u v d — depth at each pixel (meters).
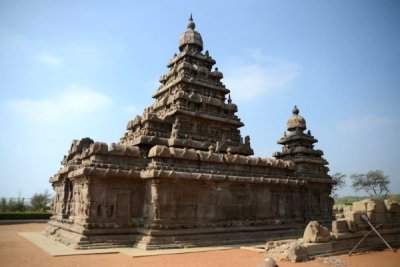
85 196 21.95
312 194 34.31
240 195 26.69
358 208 24.72
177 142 27.06
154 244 21.14
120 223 22.55
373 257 19.27
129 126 30.38
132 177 23.23
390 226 24.95
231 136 32.72
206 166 25.25
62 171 28.80
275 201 29.16
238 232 25.53
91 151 22.55
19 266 15.48
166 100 31.22
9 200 59.66
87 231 21.12
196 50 35.75
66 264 16.05
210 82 33.75
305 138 37.12
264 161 28.83
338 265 16.69
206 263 16.61
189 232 22.95
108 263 16.42
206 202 24.62
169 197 22.84
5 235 29.75
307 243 19.17
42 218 50.47
